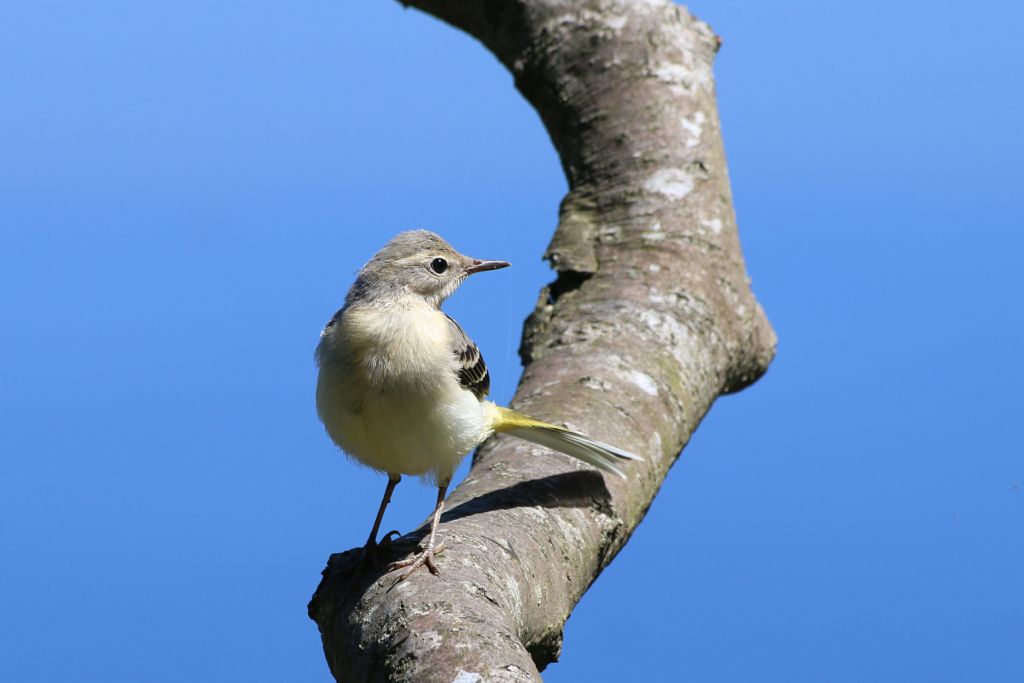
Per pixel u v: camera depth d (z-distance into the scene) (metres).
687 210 14.48
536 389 11.91
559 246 14.43
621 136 15.30
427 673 6.96
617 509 10.26
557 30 16.19
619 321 12.96
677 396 12.28
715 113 15.82
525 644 8.54
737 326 13.94
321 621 8.38
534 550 8.95
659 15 16.14
